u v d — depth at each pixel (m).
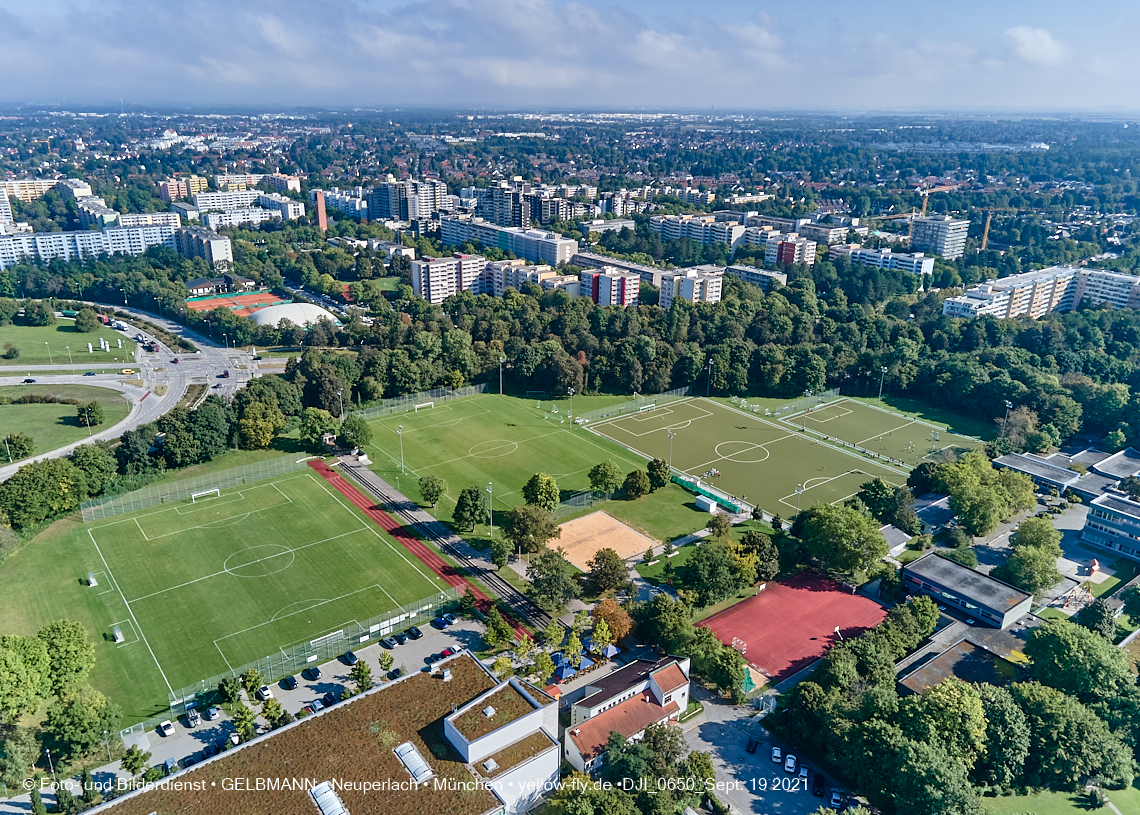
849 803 130.12
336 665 163.12
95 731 134.38
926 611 170.50
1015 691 143.12
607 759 131.00
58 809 125.19
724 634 173.25
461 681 137.75
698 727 147.75
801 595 188.38
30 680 138.00
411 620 178.50
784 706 152.50
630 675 151.62
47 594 182.88
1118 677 147.38
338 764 118.56
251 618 176.75
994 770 132.50
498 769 119.56
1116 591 193.00
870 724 132.25
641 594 189.75
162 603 181.12
